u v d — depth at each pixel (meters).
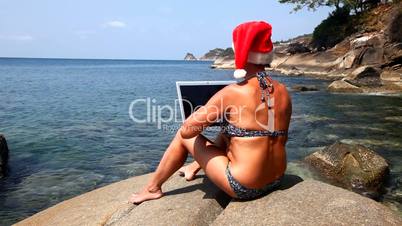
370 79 27.80
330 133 12.41
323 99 22.12
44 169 9.09
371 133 12.38
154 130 13.59
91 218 4.02
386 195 7.13
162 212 3.63
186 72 68.81
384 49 34.12
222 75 55.28
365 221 3.00
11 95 25.84
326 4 49.16
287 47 56.72
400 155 9.63
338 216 3.06
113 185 4.93
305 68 43.66
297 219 3.06
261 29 3.21
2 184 8.06
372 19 43.16
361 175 7.45
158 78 49.44
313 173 8.02
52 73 62.94
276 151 3.39
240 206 3.39
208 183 4.11
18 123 15.12
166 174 3.89
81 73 64.81
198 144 3.66
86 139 12.20
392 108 18.33
